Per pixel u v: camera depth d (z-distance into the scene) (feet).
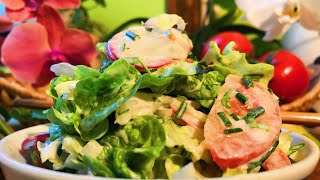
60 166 0.53
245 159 0.48
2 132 0.86
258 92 0.55
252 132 0.50
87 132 0.51
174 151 0.49
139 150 0.47
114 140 0.51
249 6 1.10
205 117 0.53
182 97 0.55
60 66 0.59
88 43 1.06
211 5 1.18
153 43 0.58
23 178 0.49
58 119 0.54
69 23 1.08
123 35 0.60
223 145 0.49
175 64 0.56
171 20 0.61
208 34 1.17
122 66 0.50
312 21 1.10
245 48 1.09
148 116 0.51
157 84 0.52
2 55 1.03
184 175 0.47
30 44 1.04
